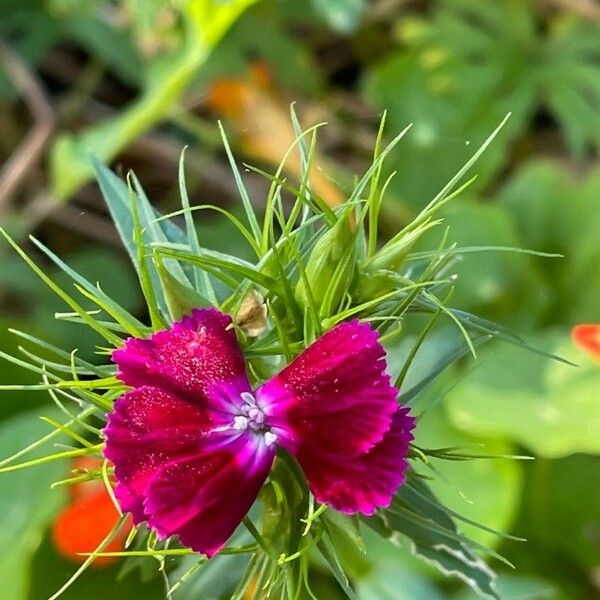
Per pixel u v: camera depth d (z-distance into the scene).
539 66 0.29
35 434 0.21
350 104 0.29
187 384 0.11
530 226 0.27
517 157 0.31
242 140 0.28
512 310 0.25
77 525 0.18
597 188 0.27
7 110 0.31
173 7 0.25
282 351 0.11
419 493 0.12
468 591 0.19
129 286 0.27
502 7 0.29
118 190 0.13
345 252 0.11
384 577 0.18
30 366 0.11
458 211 0.26
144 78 0.28
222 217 0.27
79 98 0.30
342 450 0.11
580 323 0.25
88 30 0.28
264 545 0.11
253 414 0.11
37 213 0.28
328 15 0.25
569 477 0.22
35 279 0.27
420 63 0.29
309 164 0.11
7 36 0.29
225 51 0.27
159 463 0.11
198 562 0.11
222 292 0.12
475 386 0.22
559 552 0.22
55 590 0.20
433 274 0.12
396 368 0.16
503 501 0.20
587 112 0.28
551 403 0.21
